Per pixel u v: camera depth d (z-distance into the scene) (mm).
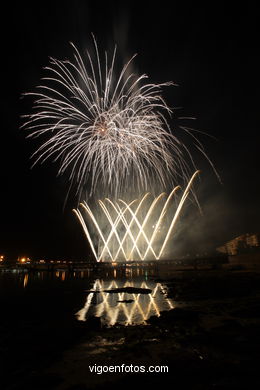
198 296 28141
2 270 106688
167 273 66000
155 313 21859
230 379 8984
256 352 11094
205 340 13039
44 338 15281
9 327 18531
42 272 101812
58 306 27422
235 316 18219
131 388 8984
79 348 13336
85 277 73062
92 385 9570
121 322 19172
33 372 10852
